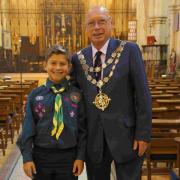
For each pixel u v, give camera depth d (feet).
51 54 8.33
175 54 52.34
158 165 16.66
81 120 8.41
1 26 77.41
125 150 8.27
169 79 41.63
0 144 20.57
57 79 8.29
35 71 78.79
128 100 8.38
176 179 10.13
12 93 28.43
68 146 8.12
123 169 8.52
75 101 8.28
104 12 8.34
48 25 85.71
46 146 8.11
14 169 16.65
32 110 8.32
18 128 26.35
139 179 8.58
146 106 8.13
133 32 69.92
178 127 13.57
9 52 78.33
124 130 8.25
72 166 8.27
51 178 8.38
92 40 8.43
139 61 8.25
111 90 8.23
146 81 8.27
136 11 78.02
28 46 85.05
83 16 85.40
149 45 57.16
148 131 8.17
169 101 18.95
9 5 83.76
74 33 85.66
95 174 8.93
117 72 8.23
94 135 8.43
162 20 61.46
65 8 85.61
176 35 53.83
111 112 8.27
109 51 8.43
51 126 8.10
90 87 8.38
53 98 8.21
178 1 52.90
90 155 8.56
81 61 8.68
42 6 85.46
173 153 12.11
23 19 85.05
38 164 8.29
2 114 21.08
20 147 8.23
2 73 73.92
